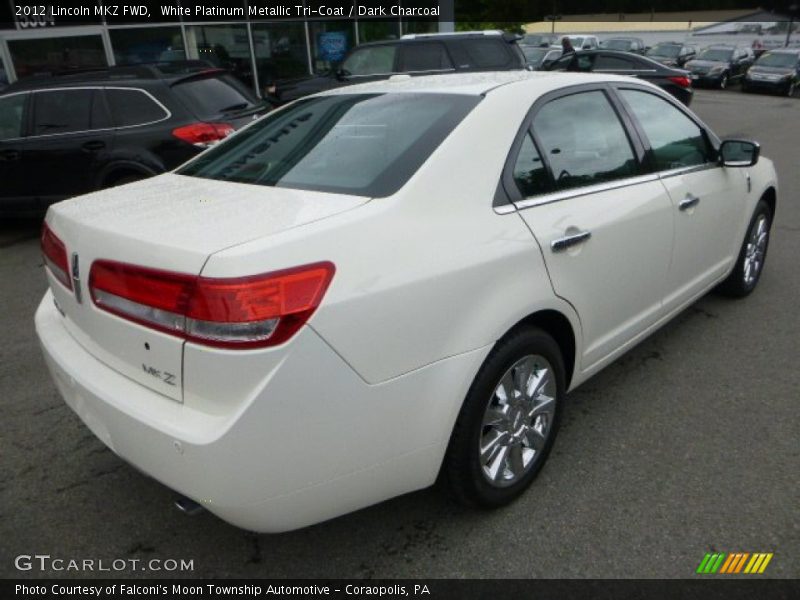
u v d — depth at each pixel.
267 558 2.35
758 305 4.47
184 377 1.85
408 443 2.08
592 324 2.78
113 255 1.99
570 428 3.08
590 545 2.36
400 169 2.22
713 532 2.40
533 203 2.45
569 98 2.82
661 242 3.14
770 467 2.76
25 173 6.38
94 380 2.10
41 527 2.52
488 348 2.19
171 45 12.77
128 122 6.25
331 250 1.87
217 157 2.89
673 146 3.39
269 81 13.97
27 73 11.91
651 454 2.87
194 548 2.41
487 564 2.29
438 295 2.05
